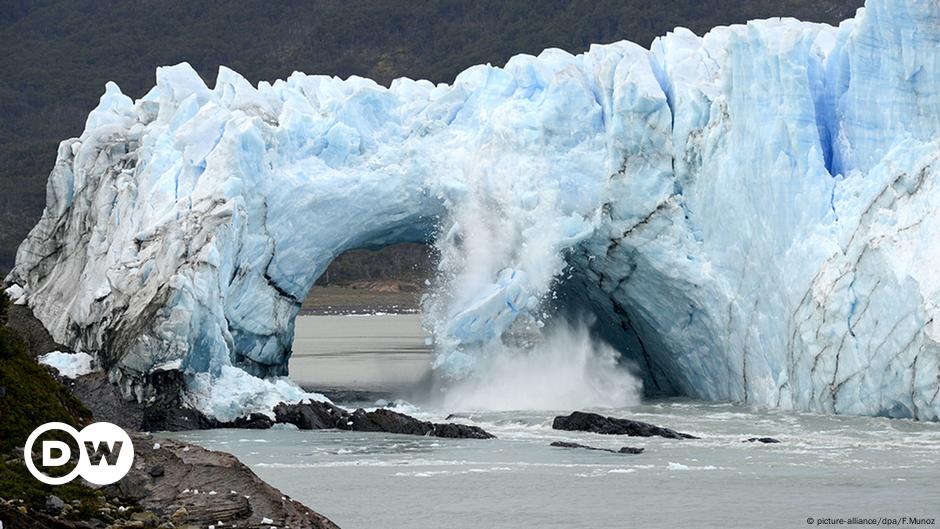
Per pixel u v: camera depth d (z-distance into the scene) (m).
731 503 33.78
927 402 44.47
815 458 39.59
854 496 34.41
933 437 42.66
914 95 48.31
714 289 51.41
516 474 37.66
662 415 49.47
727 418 47.88
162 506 25.12
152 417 47.16
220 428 47.59
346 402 55.34
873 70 49.50
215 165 51.84
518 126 54.22
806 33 50.31
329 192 54.81
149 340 47.22
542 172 53.47
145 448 26.91
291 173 54.31
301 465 39.28
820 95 51.56
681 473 37.66
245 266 52.41
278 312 55.00
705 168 51.66
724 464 38.94
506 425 48.16
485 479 36.94
